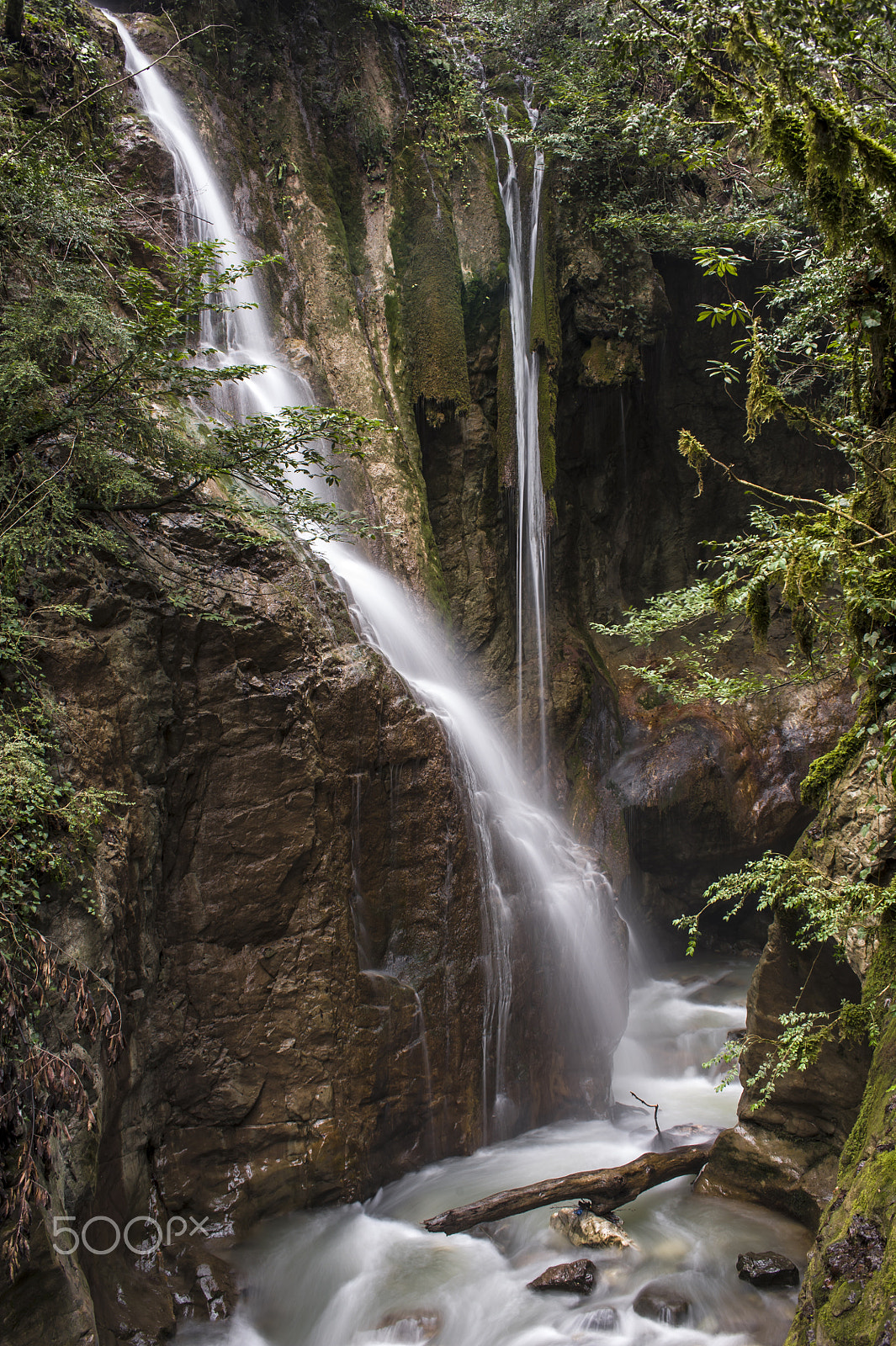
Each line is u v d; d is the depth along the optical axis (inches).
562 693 489.1
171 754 237.0
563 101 470.0
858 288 173.0
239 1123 247.8
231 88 410.0
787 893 217.8
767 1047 257.4
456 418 467.5
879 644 158.6
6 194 208.8
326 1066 255.6
